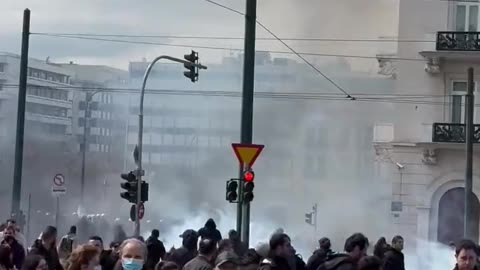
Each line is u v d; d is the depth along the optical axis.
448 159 49.91
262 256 16.77
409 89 50.31
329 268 14.38
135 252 12.09
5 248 13.62
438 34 49.38
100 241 16.83
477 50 48.75
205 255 14.48
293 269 15.66
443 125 49.41
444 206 50.03
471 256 11.55
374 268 12.33
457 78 49.91
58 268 18.05
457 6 50.00
